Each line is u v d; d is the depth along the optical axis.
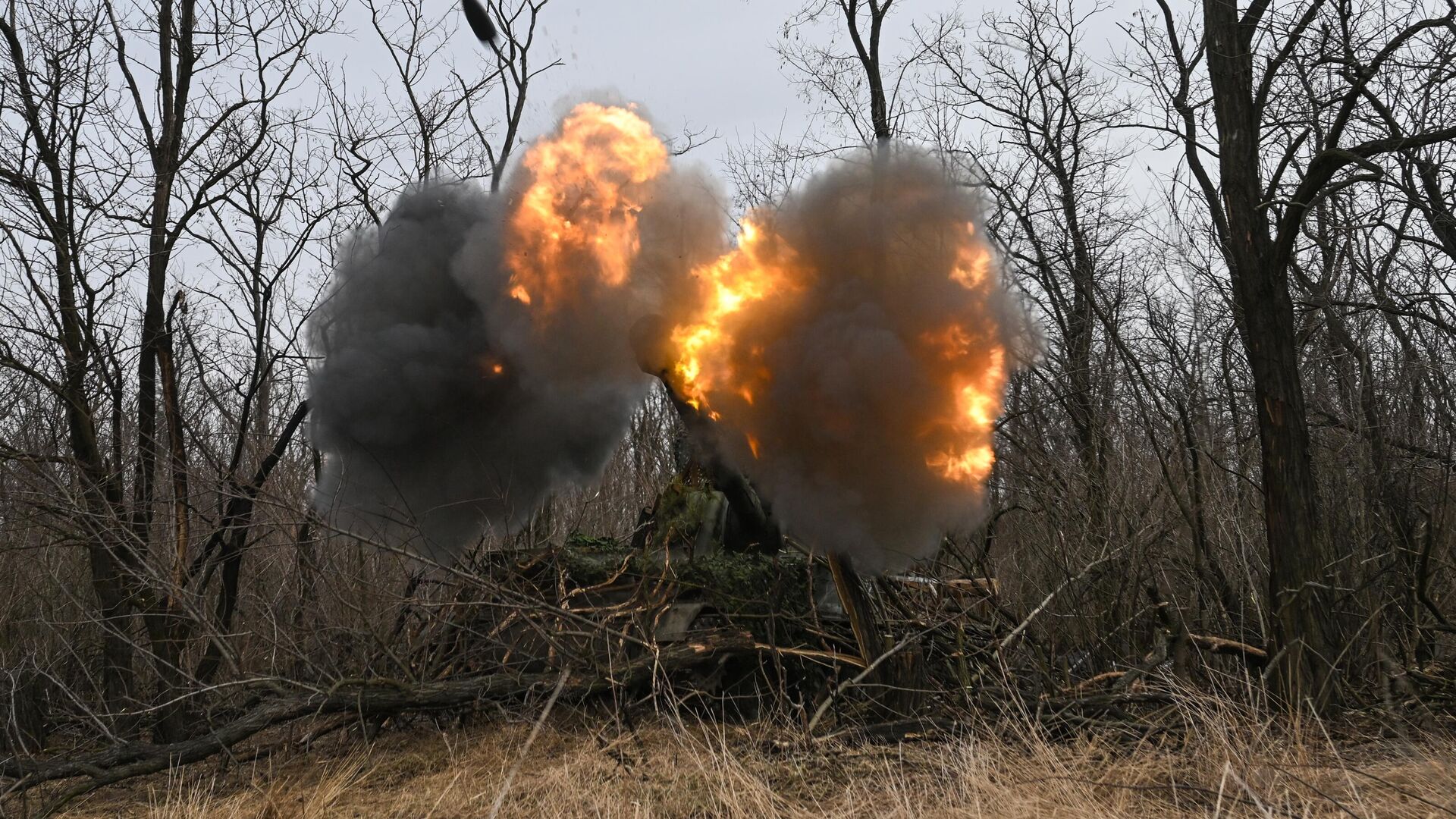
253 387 8.16
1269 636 6.81
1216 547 8.04
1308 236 6.72
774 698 6.73
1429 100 8.93
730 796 5.19
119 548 7.49
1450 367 9.48
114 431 7.71
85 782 5.71
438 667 7.03
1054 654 7.87
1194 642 6.63
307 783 6.11
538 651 7.00
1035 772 5.25
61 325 7.76
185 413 8.68
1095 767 5.42
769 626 6.49
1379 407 8.38
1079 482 8.77
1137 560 7.85
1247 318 6.32
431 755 6.41
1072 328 11.53
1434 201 8.56
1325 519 7.40
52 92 7.79
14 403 8.50
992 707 6.28
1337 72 8.52
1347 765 5.23
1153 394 8.09
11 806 5.86
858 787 5.31
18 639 8.00
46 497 7.34
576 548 7.68
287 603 8.02
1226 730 5.40
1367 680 6.70
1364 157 5.88
